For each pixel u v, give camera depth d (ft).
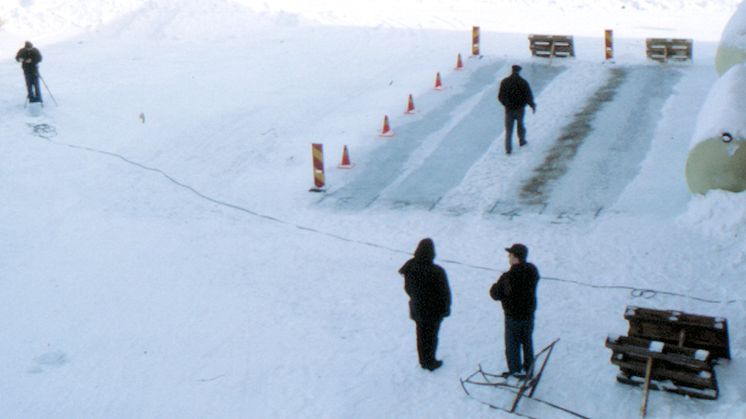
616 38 92.43
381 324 36.24
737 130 43.62
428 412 28.89
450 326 35.42
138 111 70.44
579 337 33.60
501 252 43.45
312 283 41.09
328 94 74.69
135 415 30.19
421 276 30.12
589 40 92.07
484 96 72.02
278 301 39.19
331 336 35.35
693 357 28.19
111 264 44.27
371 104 71.15
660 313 30.04
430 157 58.65
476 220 48.01
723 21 102.27
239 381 32.09
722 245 41.83
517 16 109.40
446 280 30.40
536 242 44.27
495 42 91.97
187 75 81.61
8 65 84.48
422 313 30.55
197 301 39.60
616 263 41.09
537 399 28.96
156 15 103.55
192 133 65.36
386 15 109.91
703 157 44.60
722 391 28.09
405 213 49.75
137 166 59.41
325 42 94.12
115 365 33.88
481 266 41.88
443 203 50.83
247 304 39.01
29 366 34.04
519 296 28.73
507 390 29.81
